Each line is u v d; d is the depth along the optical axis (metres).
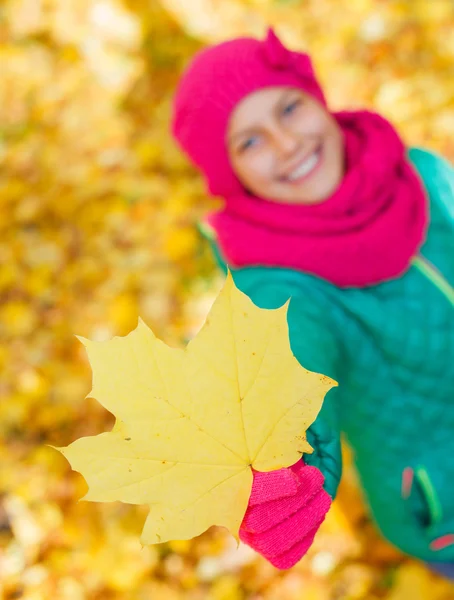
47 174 3.45
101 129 3.60
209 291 2.85
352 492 2.21
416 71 3.46
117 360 0.70
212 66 1.29
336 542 2.13
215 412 0.74
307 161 1.29
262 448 0.75
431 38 3.56
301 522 0.76
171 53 3.86
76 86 3.81
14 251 3.16
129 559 2.17
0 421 2.56
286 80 1.29
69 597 2.12
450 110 3.23
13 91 3.85
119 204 3.26
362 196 1.29
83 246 3.15
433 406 1.43
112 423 2.55
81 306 2.92
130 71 3.84
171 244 3.03
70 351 2.79
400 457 1.50
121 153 3.48
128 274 2.98
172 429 0.73
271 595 2.07
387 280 1.35
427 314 1.36
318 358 1.13
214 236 1.64
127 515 2.28
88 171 3.42
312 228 1.26
